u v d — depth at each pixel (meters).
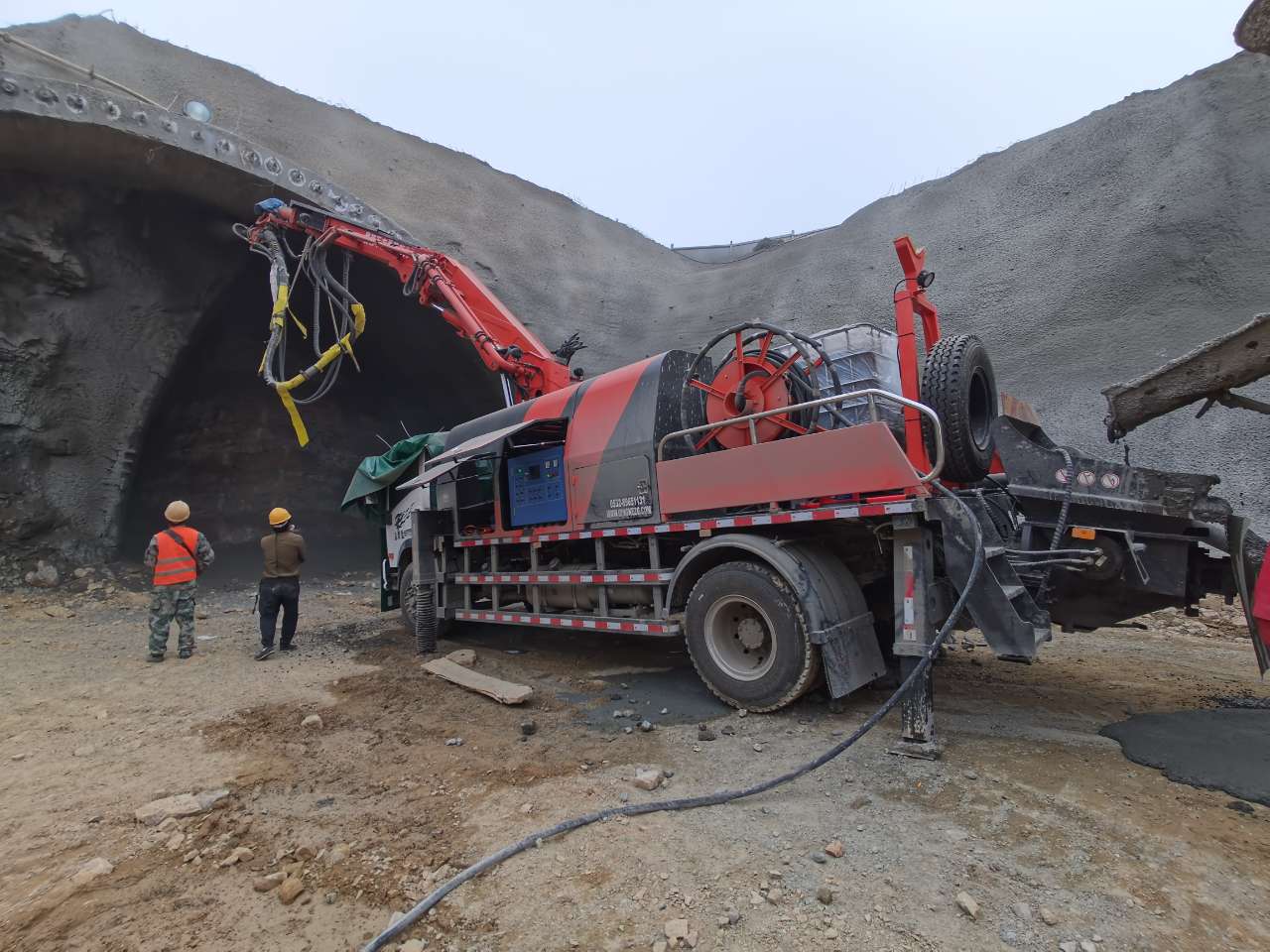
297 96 28.09
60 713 5.46
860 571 5.23
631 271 30.12
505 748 4.32
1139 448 11.62
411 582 8.70
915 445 4.54
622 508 5.95
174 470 17.45
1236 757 3.60
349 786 3.78
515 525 7.08
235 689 6.07
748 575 4.76
